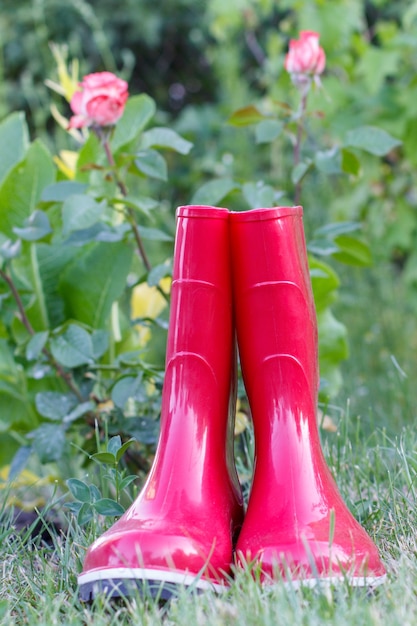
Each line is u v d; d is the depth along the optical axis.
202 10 5.10
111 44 4.98
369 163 3.02
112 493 1.47
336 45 2.88
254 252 1.03
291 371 1.03
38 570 1.15
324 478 1.01
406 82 3.10
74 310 1.69
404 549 1.08
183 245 1.03
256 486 1.01
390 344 2.69
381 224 3.09
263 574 0.92
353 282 3.01
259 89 4.68
